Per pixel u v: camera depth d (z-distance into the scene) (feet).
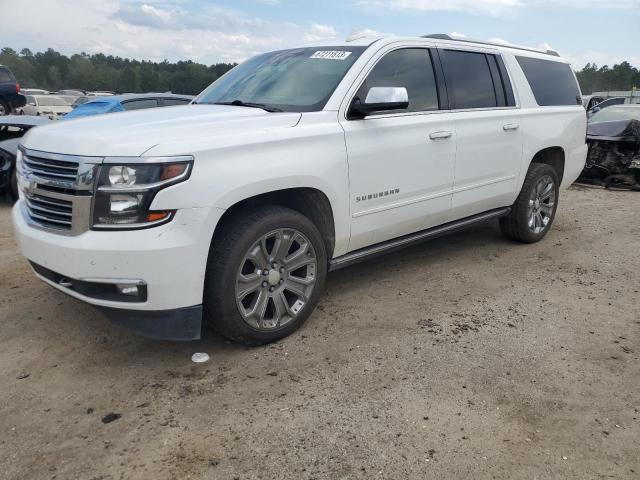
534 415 9.51
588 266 17.37
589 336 12.50
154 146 9.79
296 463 8.29
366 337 12.30
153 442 8.73
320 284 12.49
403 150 13.75
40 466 8.19
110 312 10.37
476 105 16.24
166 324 10.34
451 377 10.66
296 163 11.43
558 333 12.62
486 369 10.98
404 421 9.29
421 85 14.75
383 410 9.59
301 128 11.80
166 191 9.66
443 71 15.37
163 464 8.24
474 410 9.62
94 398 9.93
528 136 17.87
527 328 12.85
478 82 16.49
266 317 11.94
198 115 11.99
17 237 11.34
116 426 9.12
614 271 16.92
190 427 9.11
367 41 14.20
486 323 13.08
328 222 12.71
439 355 11.51
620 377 10.77
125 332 12.44
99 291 10.15
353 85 13.03
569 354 11.65
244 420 9.30
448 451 8.57
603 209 26.37
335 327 12.78
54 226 10.48
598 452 8.59
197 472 8.08
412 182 14.23
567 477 8.06
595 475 8.10
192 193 9.88
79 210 9.83
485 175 16.55
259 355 11.47
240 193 10.53
